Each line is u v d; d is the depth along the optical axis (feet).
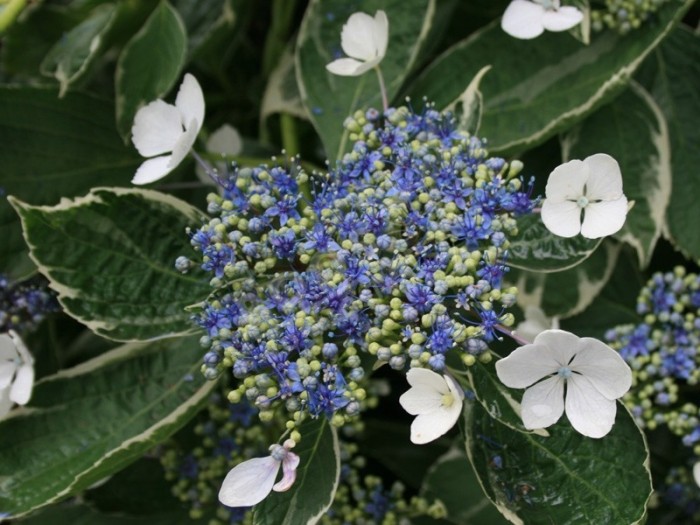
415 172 1.68
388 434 2.16
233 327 1.66
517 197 1.66
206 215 1.84
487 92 2.01
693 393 2.05
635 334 1.90
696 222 2.00
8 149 2.00
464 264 1.60
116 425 1.85
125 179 2.06
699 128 2.05
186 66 2.32
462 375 1.73
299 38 2.02
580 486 1.68
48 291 1.98
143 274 1.79
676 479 2.02
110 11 2.10
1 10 2.02
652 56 2.08
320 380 1.62
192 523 2.07
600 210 1.62
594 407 1.56
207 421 2.05
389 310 1.60
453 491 2.04
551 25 1.84
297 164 1.86
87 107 2.05
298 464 1.65
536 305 2.02
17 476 1.81
